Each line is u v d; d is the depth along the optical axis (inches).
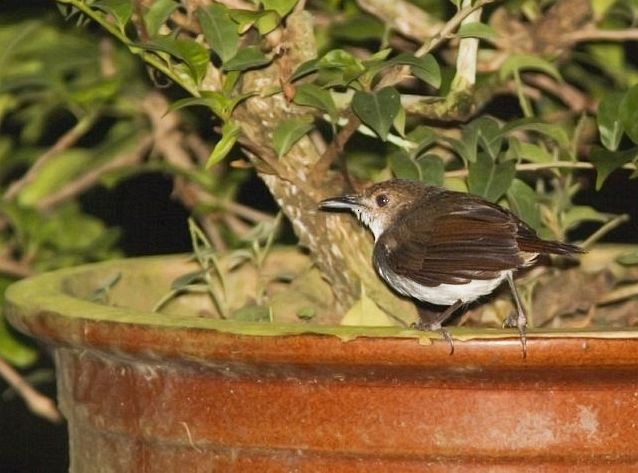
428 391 275.1
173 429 293.6
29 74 437.7
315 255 358.0
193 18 329.1
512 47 393.1
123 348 289.0
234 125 322.3
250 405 284.5
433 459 277.7
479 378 271.4
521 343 264.8
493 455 275.1
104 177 459.5
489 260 313.6
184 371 289.7
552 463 276.1
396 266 333.4
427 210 338.0
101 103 447.8
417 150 340.5
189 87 324.8
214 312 391.5
